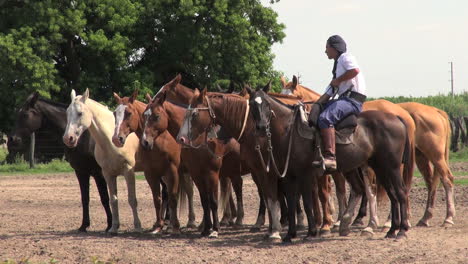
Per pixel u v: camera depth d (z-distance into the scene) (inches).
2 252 426.9
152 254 411.2
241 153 466.0
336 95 438.9
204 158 478.3
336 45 441.1
